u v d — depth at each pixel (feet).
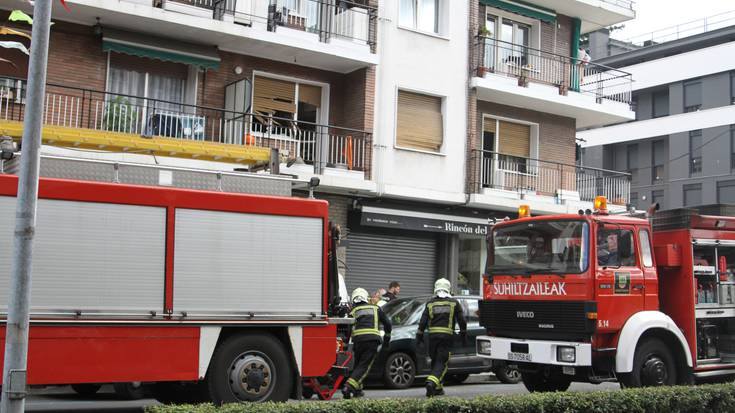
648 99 153.38
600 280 37.73
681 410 29.78
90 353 29.25
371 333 39.88
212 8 60.03
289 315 33.19
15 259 21.79
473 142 71.97
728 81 140.36
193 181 32.53
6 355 21.48
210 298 31.63
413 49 69.10
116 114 56.08
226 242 32.27
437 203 70.03
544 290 38.88
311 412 23.79
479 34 73.87
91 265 29.68
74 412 34.78
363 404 24.68
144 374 30.07
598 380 37.88
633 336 37.78
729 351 41.55
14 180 28.60
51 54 55.36
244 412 22.88
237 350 32.35
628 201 83.66
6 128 40.01
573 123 82.58
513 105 77.97
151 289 30.63
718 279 41.65
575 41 83.15
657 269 41.52
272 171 39.11
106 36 56.03
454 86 71.41
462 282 72.79
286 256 33.45
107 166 31.07
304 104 66.95
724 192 138.10
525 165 79.10
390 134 66.95
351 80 67.41
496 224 42.24
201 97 61.05
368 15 66.13
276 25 61.82
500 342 39.99
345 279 65.31
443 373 40.04
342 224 65.57
